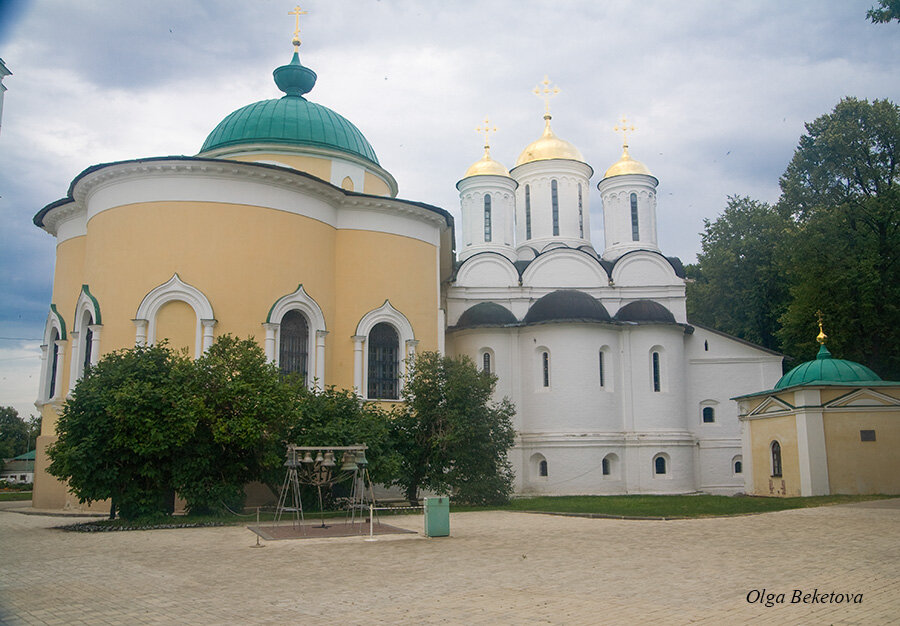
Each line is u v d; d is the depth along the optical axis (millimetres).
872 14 21969
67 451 17141
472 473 24016
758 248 46719
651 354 35906
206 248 24000
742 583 9188
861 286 35375
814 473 24531
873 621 7273
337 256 27438
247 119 31031
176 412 17547
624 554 11812
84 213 28281
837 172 42188
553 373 34719
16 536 15719
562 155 45125
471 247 43375
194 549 13086
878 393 24672
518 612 7781
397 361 27828
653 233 43688
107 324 23656
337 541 13977
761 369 37906
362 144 32688
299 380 21188
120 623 7574
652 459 34562
